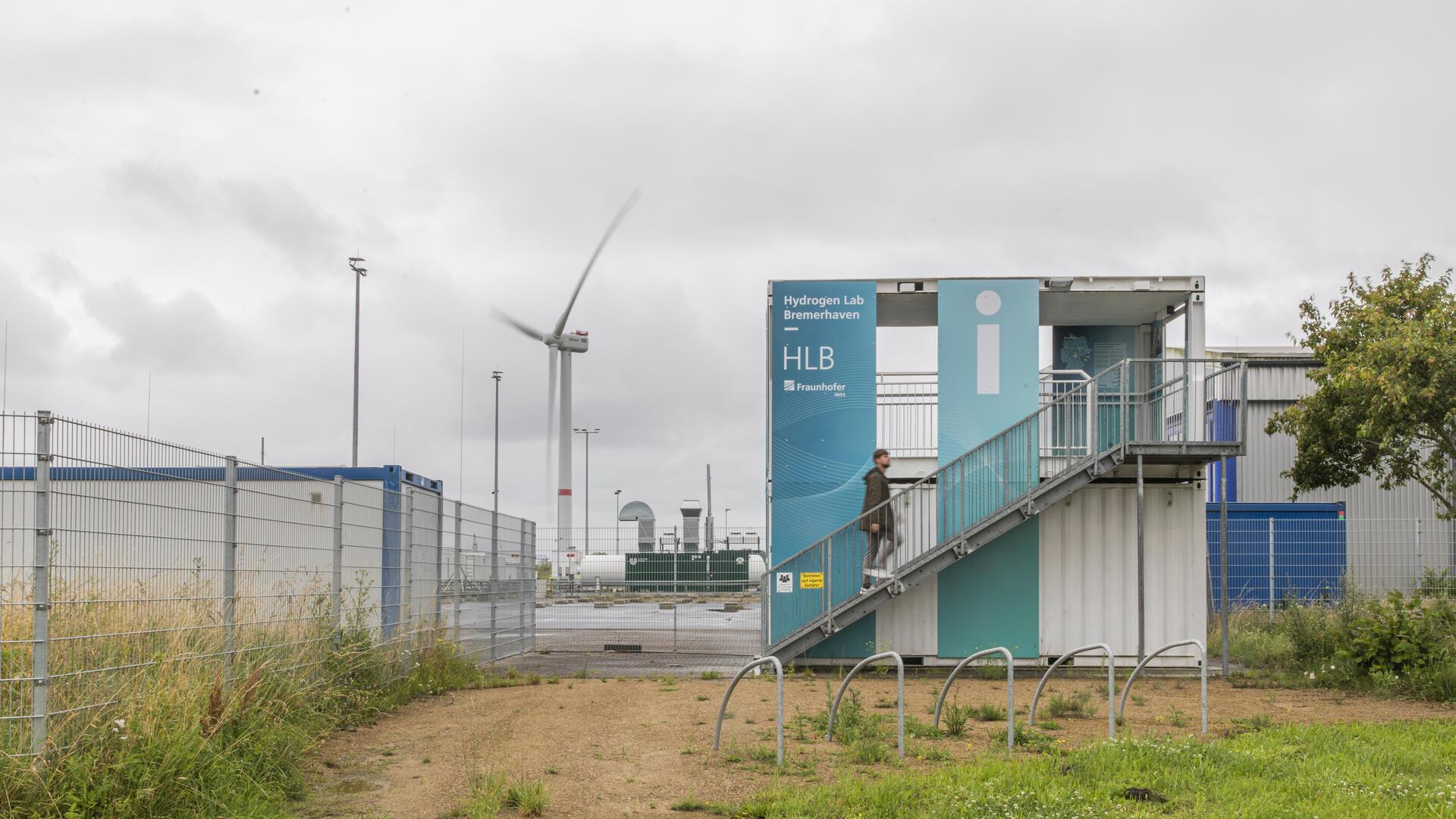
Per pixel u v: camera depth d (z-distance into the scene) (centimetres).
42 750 727
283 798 844
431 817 826
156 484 901
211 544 990
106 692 801
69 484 788
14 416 755
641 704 1449
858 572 1884
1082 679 1808
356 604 1355
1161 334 2095
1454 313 2303
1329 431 2414
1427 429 2323
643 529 2369
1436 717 1380
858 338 1927
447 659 1644
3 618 764
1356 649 1667
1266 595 2631
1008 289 1912
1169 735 1141
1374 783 917
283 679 1052
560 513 4988
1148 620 1892
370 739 1155
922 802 852
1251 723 1292
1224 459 1823
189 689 864
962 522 1825
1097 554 1902
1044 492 1817
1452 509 2358
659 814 847
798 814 807
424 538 1670
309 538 1227
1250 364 3600
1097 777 932
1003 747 1122
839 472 1909
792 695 1563
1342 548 2533
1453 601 1891
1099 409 2038
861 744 1080
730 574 2325
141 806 731
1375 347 2273
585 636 2478
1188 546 1900
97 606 815
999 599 1897
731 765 1027
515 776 965
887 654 1114
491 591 1991
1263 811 811
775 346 1930
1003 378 1903
